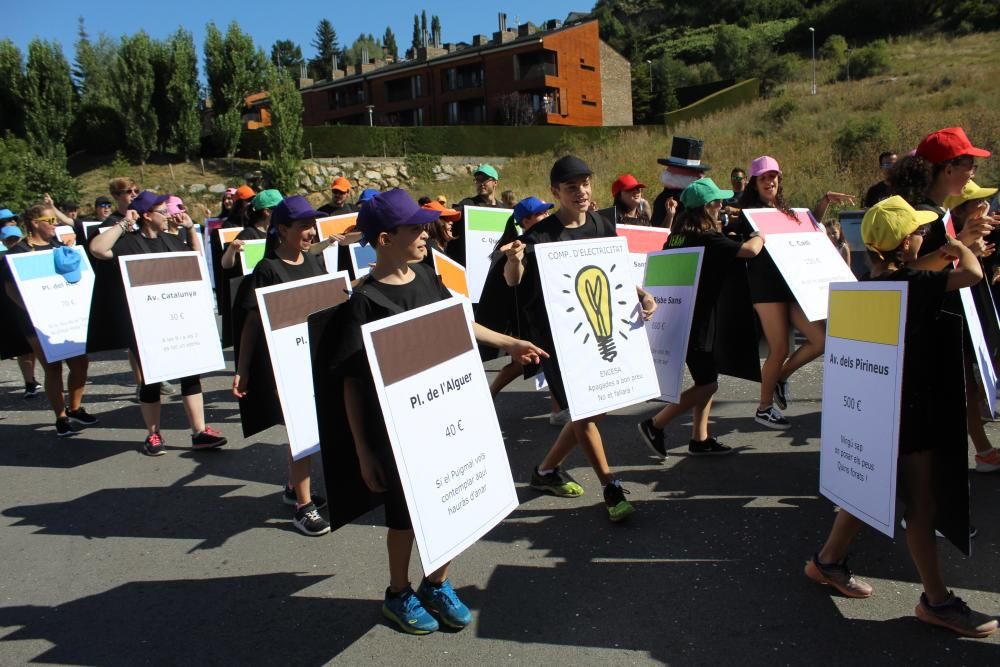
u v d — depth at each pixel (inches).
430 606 123.2
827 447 122.3
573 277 146.3
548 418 233.8
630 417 229.1
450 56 2001.7
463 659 113.9
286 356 155.9
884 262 113.7
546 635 119.0
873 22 2335.1
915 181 137.0
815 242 195.6
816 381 253.0
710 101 1638.8
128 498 189.0
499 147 1365.7
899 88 1191.6
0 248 349.4
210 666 116.3
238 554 154.9
